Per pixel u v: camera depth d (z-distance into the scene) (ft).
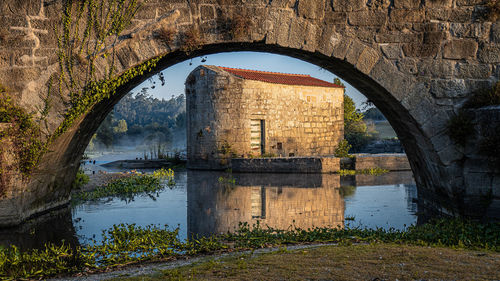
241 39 28.96
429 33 30.09
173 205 39.52
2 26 27.76
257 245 22.35
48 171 32.09
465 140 29.30
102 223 30.73
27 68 27.89
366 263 15.89
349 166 80.23
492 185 28.66
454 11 30.22
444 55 30.12
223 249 21.91
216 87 87.51
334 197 43.55
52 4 28.04
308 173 74.79
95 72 28.22
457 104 30.12
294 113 96.94
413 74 30.04
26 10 27.89
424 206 37.27
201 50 30.71
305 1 29.48
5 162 27.89
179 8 28.68
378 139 161.58
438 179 32.12
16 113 27.58
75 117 28.50
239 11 28.99
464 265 15.42
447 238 22.58
